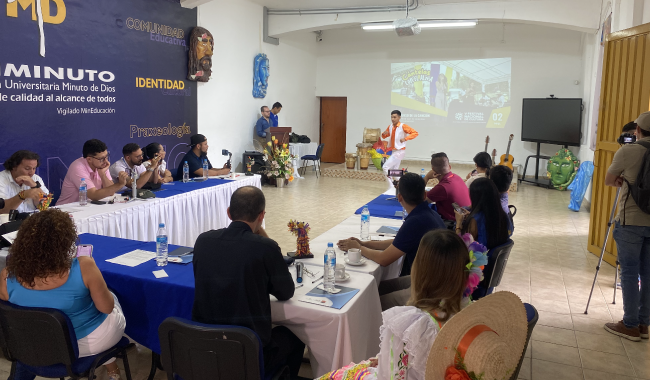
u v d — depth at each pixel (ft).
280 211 22.54
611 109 15.28
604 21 23.22
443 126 37.99
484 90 36.35
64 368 6.32
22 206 11.71
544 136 31.96
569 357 9.33
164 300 7.12
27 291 6.14
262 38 32.22
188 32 24.93
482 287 8.71
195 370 5.55
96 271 6.37
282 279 6.13
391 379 4.25
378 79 39.45
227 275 5.87
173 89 24.29
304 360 8.79
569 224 20.97
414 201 8.37
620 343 9.93
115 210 11.55
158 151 15.80
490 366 3.77
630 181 9.79
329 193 27.68
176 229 13.98
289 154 30.45
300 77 38.27
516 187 29.63
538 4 26.68
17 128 16.62
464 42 36.37
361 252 8.66
